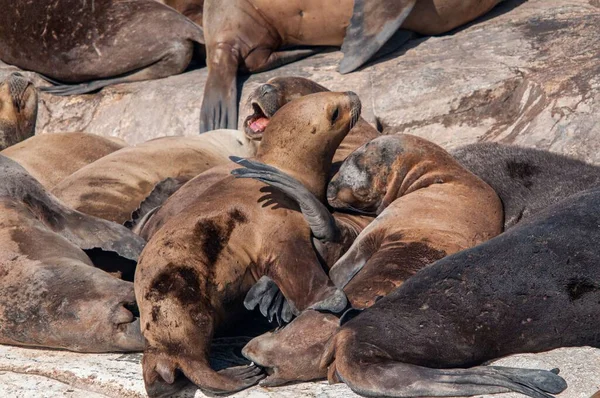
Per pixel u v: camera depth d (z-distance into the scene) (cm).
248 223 2103
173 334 1938
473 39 3581
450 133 3281
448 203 2328
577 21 3531
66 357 2139
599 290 1872
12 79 3503
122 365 2069
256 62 3712
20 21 4169
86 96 3981
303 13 3662
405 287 1889
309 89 2820
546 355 1848
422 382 1717
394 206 2331
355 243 2270
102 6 4062
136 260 2362
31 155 3158
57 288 2150
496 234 2297
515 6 3806
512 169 2672
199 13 4272
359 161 2514
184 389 1956
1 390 2052
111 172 2900
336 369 1794
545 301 1855
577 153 2950
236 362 2038
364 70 3519
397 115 3344
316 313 1927
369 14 3566
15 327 2167
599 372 1778
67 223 2428
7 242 2269
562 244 1911
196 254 2033
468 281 1866
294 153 2306
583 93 3081
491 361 1850
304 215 2116
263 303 2003
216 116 3522
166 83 3853
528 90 3222
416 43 3666
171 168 2984
